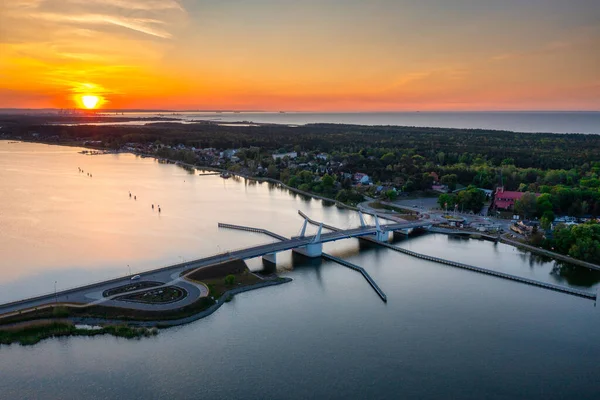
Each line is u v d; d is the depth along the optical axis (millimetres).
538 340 179250
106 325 175500
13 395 140000
